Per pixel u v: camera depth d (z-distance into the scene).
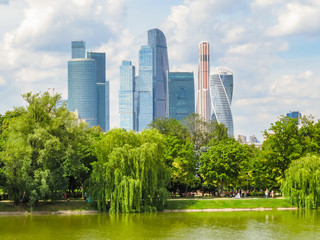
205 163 128.75
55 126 99.75
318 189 101.94
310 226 82.75
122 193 94.31
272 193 122.38
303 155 117.00
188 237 73.12
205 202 107.31
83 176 113.12
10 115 120.56
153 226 82.19
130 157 96.31
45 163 95.75
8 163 94.12
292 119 123.25
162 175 103.19
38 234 74.88
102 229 79.00
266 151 123.00
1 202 100.50
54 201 103.00
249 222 87.00
